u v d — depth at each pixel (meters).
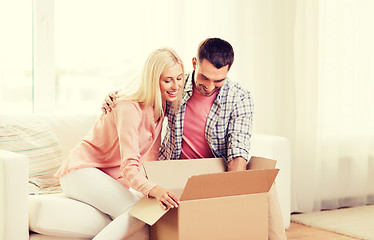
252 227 1.92
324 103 3.81
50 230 1.98
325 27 3.77
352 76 3.90
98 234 1.90
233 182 1.82
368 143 4.00
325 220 3.40
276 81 3.61
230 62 2.13
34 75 2.97
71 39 3.05
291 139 3.68
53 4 2.99
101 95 3.12
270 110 3.59
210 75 2.11
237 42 3.44
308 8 3.66
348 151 3.95
